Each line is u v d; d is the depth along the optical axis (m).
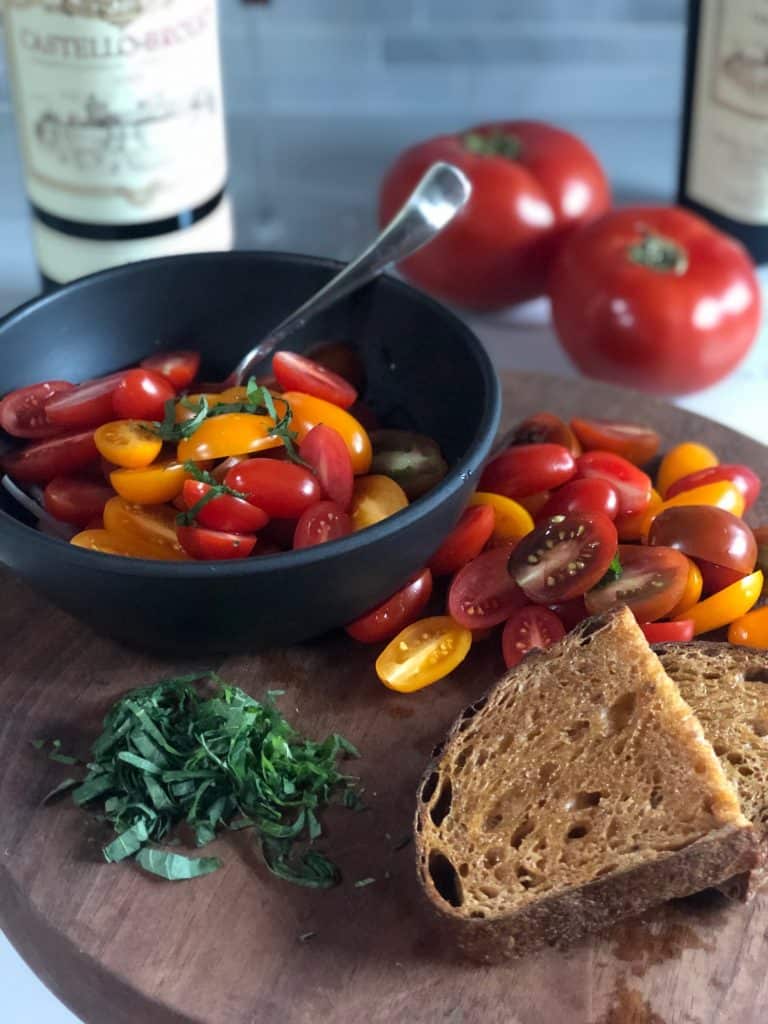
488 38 0.63
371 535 0.31
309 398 0.36
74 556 0.30
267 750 0.32
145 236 0.49
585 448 0.42
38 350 0.38
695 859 0.28
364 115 0.66
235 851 0.31
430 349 0.39
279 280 0.40
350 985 0.28
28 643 0.36
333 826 0.31
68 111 0.45
